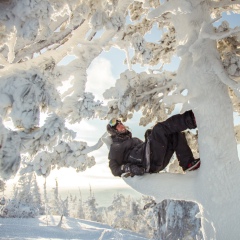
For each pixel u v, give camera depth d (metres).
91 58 3.50
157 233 16.89
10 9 2.42
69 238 25.25
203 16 3.48
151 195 3.52
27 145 2.52
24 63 2.99
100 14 2.88
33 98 2.49
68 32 3.55
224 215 3.19
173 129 3.33
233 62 3.49
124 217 38.53
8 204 34.59
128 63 4.17
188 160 3.56
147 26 4.90
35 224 30.83
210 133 3.28
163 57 4.90
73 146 3.71
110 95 3.84
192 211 14.64
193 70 3.36
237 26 2.96
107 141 3.83
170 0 3.02
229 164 3.23
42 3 2.40
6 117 2.51
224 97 3.34
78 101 3.24
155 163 3.41
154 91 4.09
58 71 3.28
